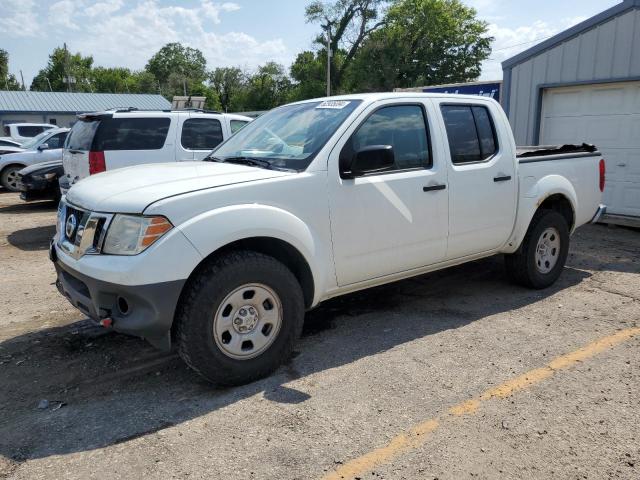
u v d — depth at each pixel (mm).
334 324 4633
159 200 3152
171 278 3102
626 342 4160
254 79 71625
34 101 43406
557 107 10227
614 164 9469
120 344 4258
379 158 3729
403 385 3502
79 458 2783
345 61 53562
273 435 2961
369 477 2605
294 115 4438
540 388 3449
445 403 3275
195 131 8602
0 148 16297
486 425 3035
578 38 9570
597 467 2670
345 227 3877
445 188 4438
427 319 4723
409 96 4383
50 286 5941
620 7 8836
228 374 3408
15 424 3127
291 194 3588
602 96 9500
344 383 3539
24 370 3828
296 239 3572
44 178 10594
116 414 3217
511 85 10867
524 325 4547
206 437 2953
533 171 5242
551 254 5559
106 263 3111
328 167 3777
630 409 3193
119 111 8141
